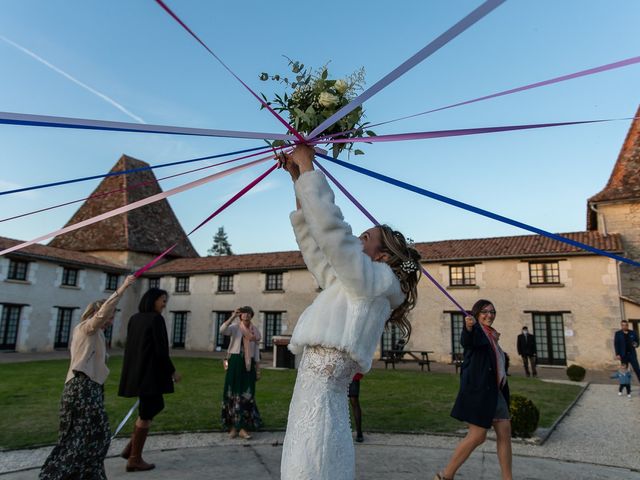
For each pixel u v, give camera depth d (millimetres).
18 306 21438
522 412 5934
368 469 4613
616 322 16688
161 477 4266
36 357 19031
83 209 30688
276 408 7812
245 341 6016
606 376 14953
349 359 1389
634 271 18219
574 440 5957
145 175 32094
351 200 1822
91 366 3656
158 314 4660
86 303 24641
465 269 19859
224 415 5891
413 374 14391
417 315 20031
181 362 17250
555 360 17859
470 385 3818
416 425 6672
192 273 25984
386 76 1133
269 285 24375
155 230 29922
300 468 1268
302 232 1633
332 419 1332
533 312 18141
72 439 3482
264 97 1859
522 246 19547
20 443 5355
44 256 22375
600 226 19641
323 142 1495
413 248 1703
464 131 1309
